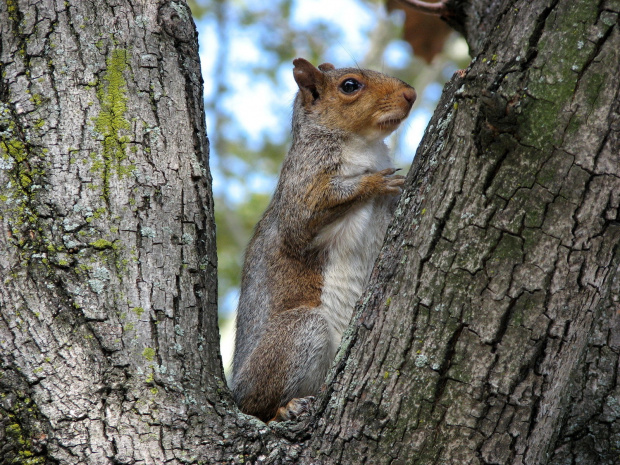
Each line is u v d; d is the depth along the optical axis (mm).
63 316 6527
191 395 6648
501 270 5641
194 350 6922
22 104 7133
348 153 10664
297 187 10555
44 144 7008
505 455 5910
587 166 5355
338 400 6402
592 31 5316
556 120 5340
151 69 7605
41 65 7281
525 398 5785
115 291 6742
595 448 7488
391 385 6086
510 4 5762
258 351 9555
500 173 5535
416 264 5992
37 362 6344
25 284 6547
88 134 7141
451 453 5965
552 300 5605
